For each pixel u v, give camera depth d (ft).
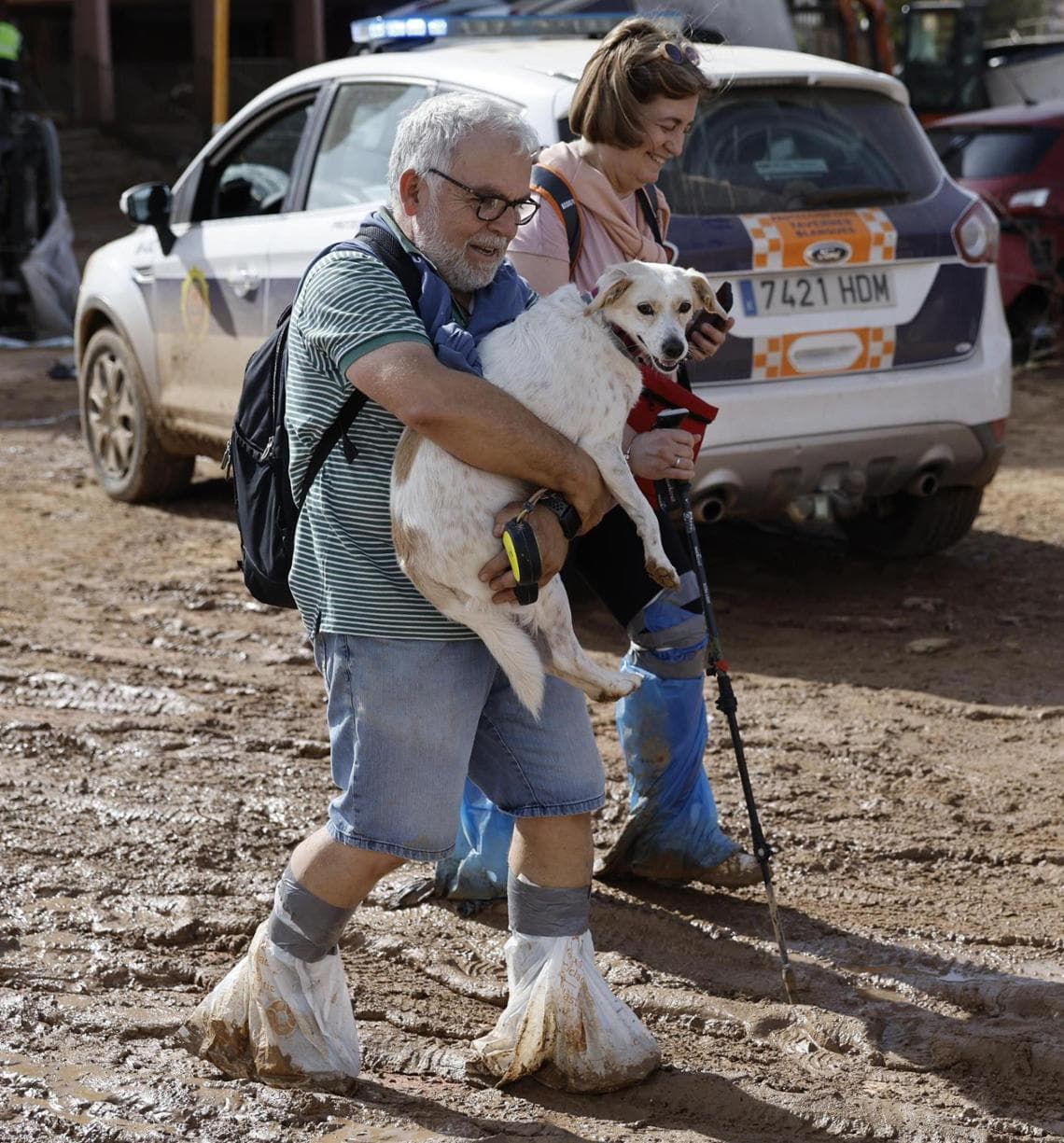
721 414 20.88
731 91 21.68
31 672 20.79
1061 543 27.73
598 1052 11.12
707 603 12.80
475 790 14.25
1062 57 70.13
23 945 13.53
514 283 11.27
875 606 24.11
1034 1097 11.32
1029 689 20.42
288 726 19.07
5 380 47.01
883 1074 11.64
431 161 10.17
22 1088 11.11
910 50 74.33
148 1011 12.42
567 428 10.53
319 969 11.12
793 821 16.31
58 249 56.54
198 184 27.68
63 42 116.98
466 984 12.96
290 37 121.19
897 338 22.26
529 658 10.23
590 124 13.19
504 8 34.37
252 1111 10.82
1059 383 44.16
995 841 15.87
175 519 29.25
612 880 14.96
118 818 16.20
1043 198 45.62
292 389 10.62
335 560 10.53
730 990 12.92
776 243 21.06
